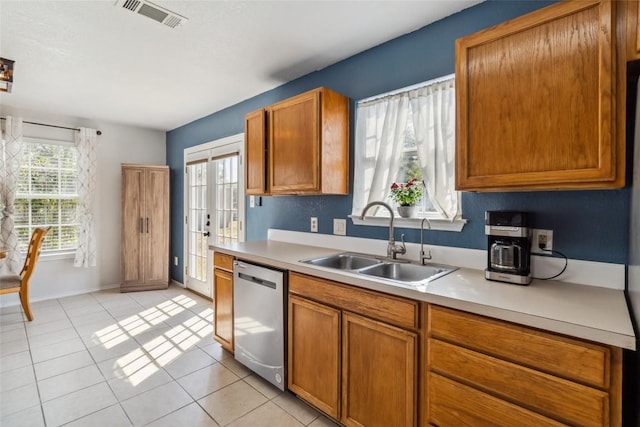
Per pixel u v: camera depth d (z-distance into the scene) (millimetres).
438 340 1293
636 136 1104
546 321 1025
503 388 1117
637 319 998
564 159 1230
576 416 979
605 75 1135
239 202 3504
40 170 3879
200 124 4152
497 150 1386
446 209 1896
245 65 2539
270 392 2057
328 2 1752
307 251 2363
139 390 2062
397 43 2125
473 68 1444
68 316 3359
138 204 4312
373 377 1529
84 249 4066
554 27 1240
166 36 2102
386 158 2203
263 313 2113
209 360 2465
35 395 1993
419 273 1860
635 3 1083
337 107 2293
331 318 1699
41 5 1763
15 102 3486
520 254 1429
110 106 3625
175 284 4684
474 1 1750
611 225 1389
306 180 2266
